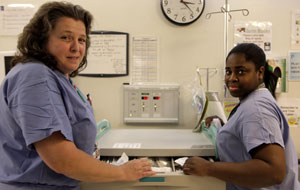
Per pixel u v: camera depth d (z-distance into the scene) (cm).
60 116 71
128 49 163
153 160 110
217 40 163
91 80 165
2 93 73
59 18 74
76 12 77
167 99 163
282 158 77
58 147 68
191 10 159
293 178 90
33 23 74
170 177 86
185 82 164
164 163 106
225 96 162
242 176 78
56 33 74
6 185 76
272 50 162
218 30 162
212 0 162
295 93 163
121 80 164
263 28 161
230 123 93
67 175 71
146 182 86
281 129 86
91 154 87
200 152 105
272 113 83
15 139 73
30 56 74
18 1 161
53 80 73
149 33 163
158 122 164
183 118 166
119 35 162
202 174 84
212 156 108
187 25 162
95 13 162
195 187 87
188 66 164
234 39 162
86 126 81
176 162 100
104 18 163
